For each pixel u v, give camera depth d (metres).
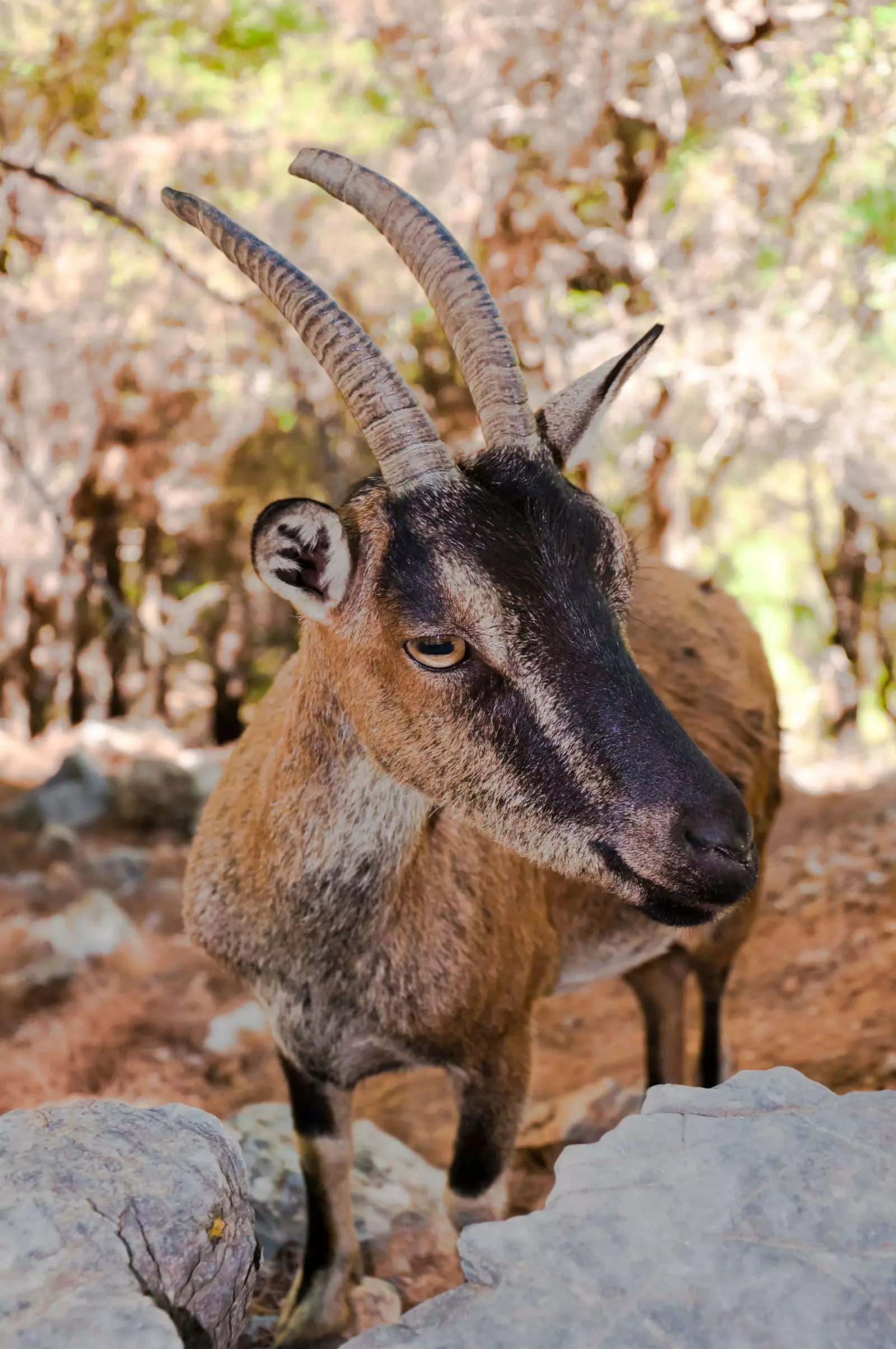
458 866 3.49
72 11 10.01
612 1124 4.95
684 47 11.02
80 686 15.46
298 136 10.52
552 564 2.99
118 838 10.03
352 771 3.31
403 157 10.70
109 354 11.52
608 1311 2.14
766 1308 2.12
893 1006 5.69
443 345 11.37
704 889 2.88
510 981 3.65
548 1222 2.34
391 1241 4.07
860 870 7.77
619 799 2.91
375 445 3.09
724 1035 5.35
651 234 11.59
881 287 11.29
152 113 10.67
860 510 14.01
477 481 3.07
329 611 3.11
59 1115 2.62
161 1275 2.27
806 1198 2.34
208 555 15.27
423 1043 3.59
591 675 2.93
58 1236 2.21
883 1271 2.18
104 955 7.41
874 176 10.94
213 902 3.71
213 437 12.64
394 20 10.70
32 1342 1.99
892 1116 2.57
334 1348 3.60
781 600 15.59
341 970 3.49
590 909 4.23
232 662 15.72
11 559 13.78
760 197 11.27
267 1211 4.09
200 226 3.35
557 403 3.39
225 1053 6.26
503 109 10.69
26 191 10.05
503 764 3.02
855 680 15.95
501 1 10.55
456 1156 3.70
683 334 11.17
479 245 11.18
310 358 9.57
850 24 10.67
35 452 12.09
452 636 2.98
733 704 4.76
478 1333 2.12
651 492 12.35
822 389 11.62
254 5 10.72
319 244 10.47
